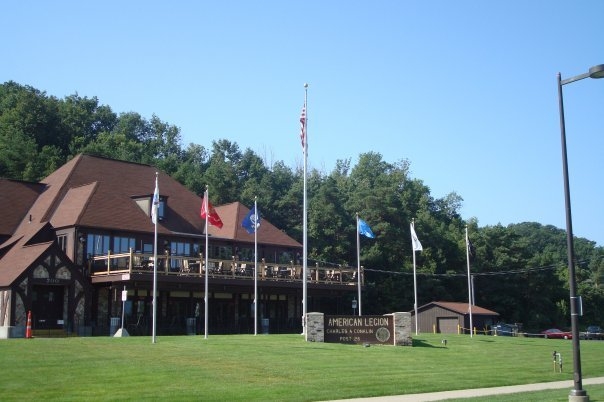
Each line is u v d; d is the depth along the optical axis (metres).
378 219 84.44
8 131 81.38
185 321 47.78
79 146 90.38
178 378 21.38
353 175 121.44
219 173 90.81
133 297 45.53
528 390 23.48
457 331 61.94
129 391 18.92
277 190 95.50
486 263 87.94
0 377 19.86
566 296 92.56
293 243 58.78
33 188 52.81
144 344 28.92
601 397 20.94
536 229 171.12
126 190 52.50
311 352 29.33
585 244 158.38
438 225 94.81
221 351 27.66
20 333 37.56
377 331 35.16
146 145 107.38
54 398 17.58
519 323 80.44
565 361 35.00
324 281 53.62
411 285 79.50
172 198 54.47
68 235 44.84
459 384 24.28
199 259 45.94
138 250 47.66
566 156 20.64
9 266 41.31
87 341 29.30
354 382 22.77
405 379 24.25
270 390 20.30
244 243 55.34
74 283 41.44
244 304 52.41
